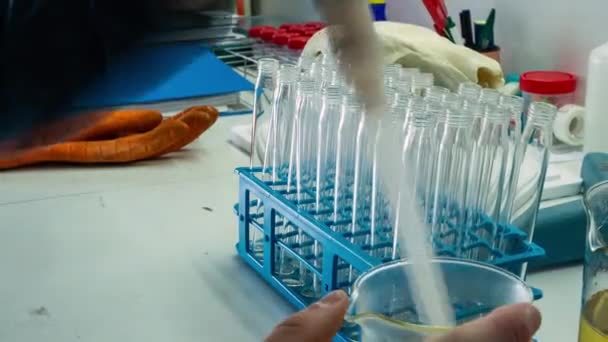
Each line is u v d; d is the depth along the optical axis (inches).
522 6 48.0
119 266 33.1
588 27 43.6
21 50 17.8
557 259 32.0
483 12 51.3
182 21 18.4
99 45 17.7
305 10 70.7
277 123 31.8
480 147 27.1
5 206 39.4
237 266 33.1
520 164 28.0
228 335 27.9
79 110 19.1
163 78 19.6
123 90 19.3
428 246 21.8
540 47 47.3
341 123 28.2
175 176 43.6
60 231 36.5
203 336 27.8
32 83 18.1
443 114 26.2
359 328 21.5
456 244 26.8
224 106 55.1
